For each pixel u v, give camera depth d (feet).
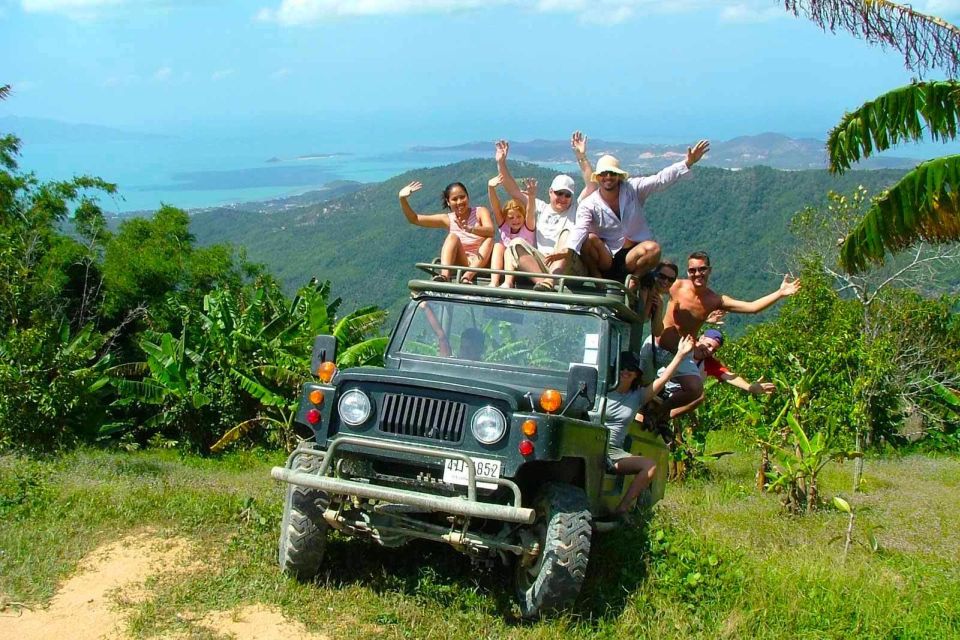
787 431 40.93
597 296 23.50
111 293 91.66
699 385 31.60
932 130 34.73
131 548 22.71
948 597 23.65
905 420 80.18
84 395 51.24
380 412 20.08
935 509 41.47
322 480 18.97
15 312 58.75
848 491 45.70
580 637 19.17
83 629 18.20
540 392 22.47
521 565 20.79
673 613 20.40
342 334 62.39
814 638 20.12
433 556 23.34
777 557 25.76
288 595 20.20
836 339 50.29
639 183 28.58
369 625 19.24
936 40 30.45
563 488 20.06
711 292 31.78
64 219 106.32
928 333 81.41
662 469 29.94
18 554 21.54
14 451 45.83
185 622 18.63
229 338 63.10
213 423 62.59
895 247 34.65
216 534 24.14
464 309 24.25
